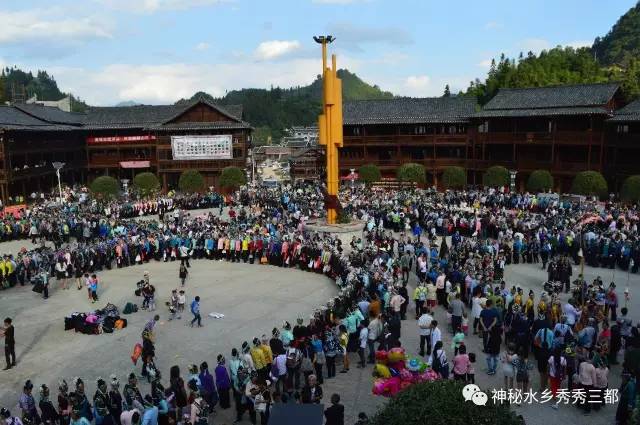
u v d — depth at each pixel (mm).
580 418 18906
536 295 32594
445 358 20219
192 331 28594
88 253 41062
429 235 47969
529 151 77875
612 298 26766
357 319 23891
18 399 21625
